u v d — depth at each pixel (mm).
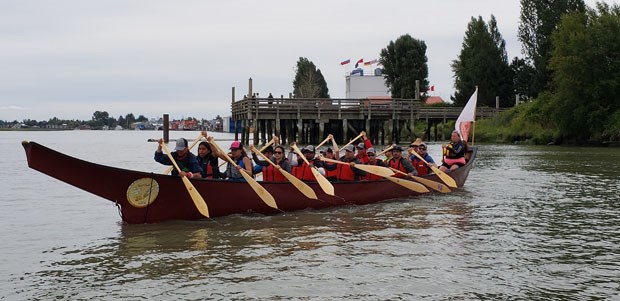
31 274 7168
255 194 10555
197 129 193375
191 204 10000
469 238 8984
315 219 10422
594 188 15102
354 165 12102
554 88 45812
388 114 37812
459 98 65625
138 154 32938
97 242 8750
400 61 68125
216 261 7648
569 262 7633
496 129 47781
